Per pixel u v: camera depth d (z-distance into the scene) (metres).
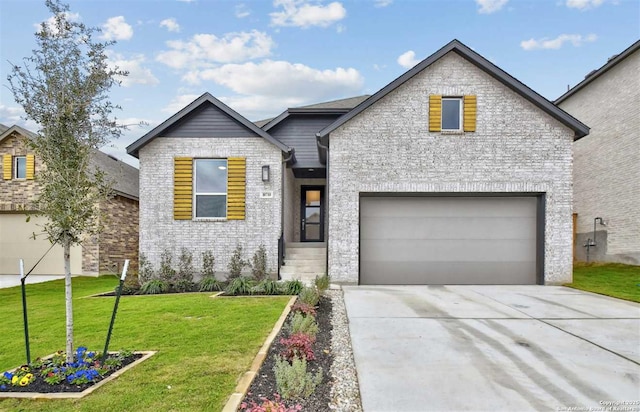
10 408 2.90
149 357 3.99
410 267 9.55
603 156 13.79
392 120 9.41
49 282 11.32
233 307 6.49
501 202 9.55
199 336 4.75
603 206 13.74
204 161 10.47
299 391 3.12
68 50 3.75
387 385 3.48
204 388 3.21
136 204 15.46
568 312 6.27
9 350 4.49
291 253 11.28
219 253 10.12
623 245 12.80
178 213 10.11
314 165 12.95
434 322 5.65
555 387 3.44
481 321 5.70
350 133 9.42
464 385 3.48
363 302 7.11
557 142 9.29
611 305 6.82
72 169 3.70
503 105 9.34
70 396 3.07
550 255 9.23
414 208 9.62
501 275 9.49
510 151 9.30
